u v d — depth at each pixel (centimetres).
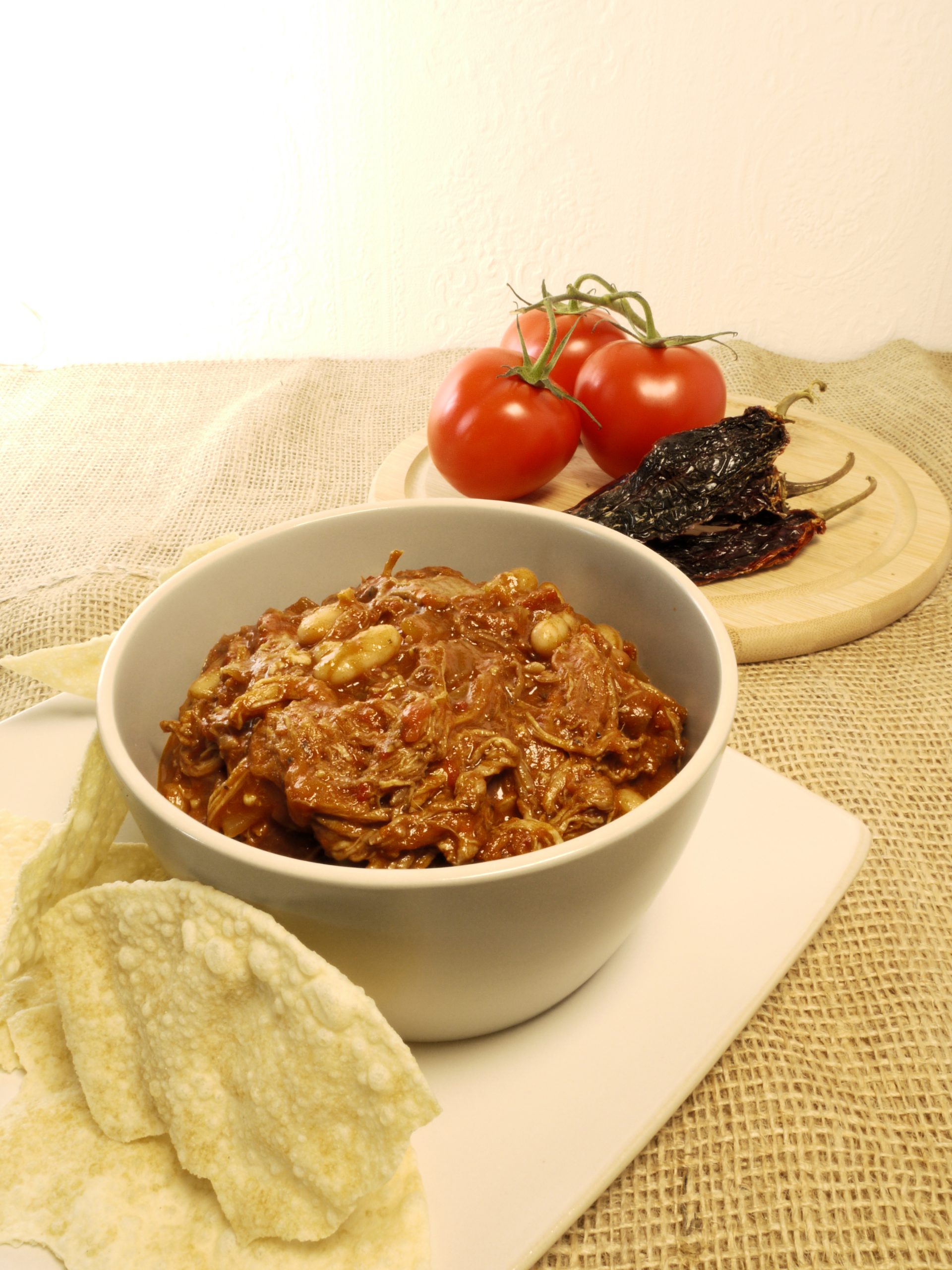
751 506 49
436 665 31
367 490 60
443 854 29
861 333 80
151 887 27
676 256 78
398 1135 23
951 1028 33
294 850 30
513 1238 25
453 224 77
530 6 69
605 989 31
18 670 36
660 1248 28
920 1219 28
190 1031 26
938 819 39
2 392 72
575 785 31
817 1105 31
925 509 53
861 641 47
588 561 36
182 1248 25
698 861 34
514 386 51
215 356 83
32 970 31
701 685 32
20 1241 25
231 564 35
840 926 36
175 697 34
